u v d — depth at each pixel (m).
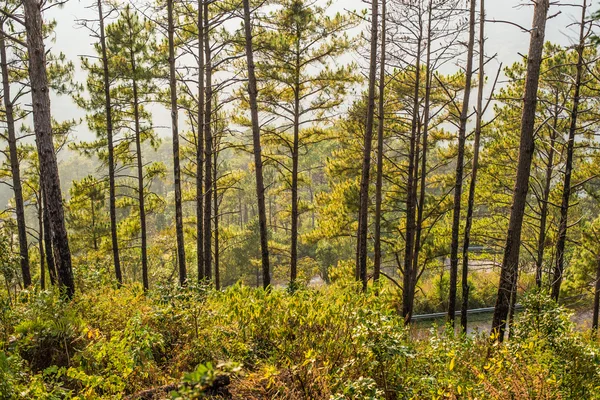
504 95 16.72
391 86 17.03
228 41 14.05
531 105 8.51
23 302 6.34
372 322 4.66
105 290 7.57
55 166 8.38
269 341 5.11
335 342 4.78
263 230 11.91
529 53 8.47
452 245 12.32
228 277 37.66
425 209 18.69
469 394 4.49
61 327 5.18
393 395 4.50
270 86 16.81
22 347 4.93
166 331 5.30
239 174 22.28
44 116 8.25
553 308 6.74
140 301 6.89
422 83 17.17
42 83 8.23
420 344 6.99
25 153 18.56
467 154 18.23
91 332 4.86
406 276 15.40
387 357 4.39
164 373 4.62
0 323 5.50
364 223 12.70
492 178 17.61
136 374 4.43
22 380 4.07
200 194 15.59
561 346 5.67
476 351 6.37
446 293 24.95
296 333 5.09
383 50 14.09
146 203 21.81
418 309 24.70
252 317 5.30
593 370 5.25
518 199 8.80
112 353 4.54
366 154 12.53
